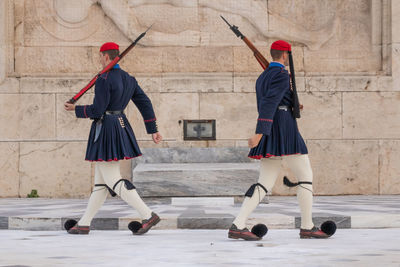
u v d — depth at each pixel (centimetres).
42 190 1316
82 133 1319
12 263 497
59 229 813
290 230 788
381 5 1372
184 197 1090
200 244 635
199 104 1331
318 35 1371
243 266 479
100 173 750
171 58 1352
